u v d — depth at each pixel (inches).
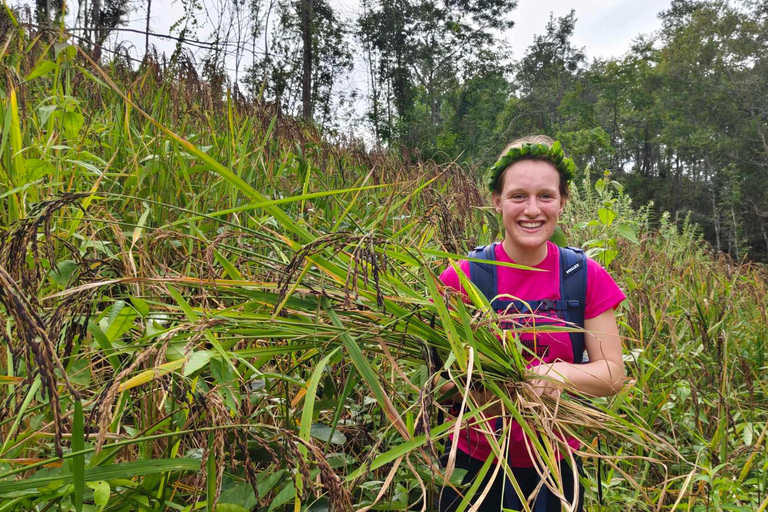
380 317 55.6
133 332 60.3
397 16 1268.5
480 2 1316.4
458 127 1253.7
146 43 141.4
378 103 1201.4
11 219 66.0
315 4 1024.9
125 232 77.2
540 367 63.0
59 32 92.2
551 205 68.4
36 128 87.0
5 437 46.6
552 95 2094.0
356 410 75.6
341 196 127.0
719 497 85.2
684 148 1817.2
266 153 126.9
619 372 67.8
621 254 183.0
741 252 1440.7
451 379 50.7
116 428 48.8
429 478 61.6
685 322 136.7
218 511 40.7
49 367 29.2
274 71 424.8
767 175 1668.3
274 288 54.2
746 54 1812.3
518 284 69.4
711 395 116.4
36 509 40.9
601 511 82.7
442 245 97.4
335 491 37.8
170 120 118.2
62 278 53.4
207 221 87.1
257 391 59.8
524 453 66.2
